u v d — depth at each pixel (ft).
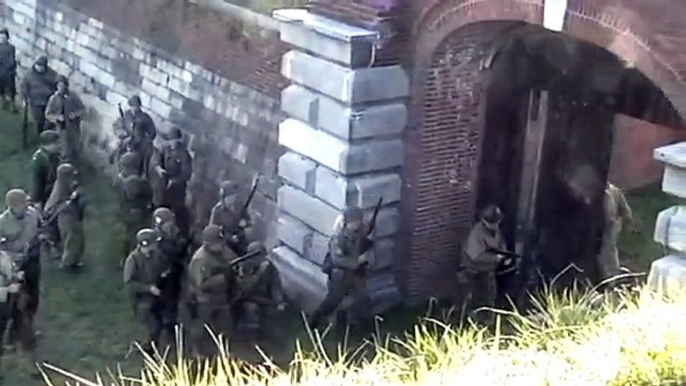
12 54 89.76
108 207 73.56
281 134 60.08
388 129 56.65
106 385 50.42
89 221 71.05
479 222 56.75
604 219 60.34
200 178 70.33
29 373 51.60
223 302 52.06
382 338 53.67
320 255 58.65
